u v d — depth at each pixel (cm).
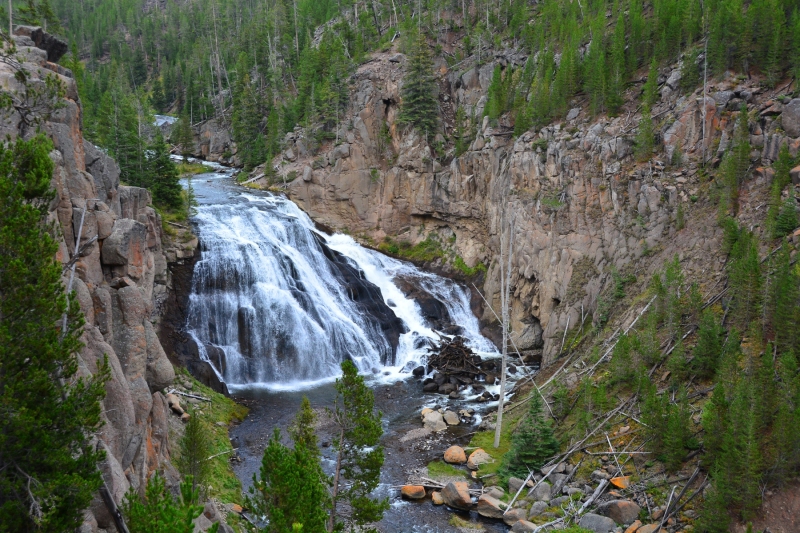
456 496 3219
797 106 4341
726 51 5091
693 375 3525
